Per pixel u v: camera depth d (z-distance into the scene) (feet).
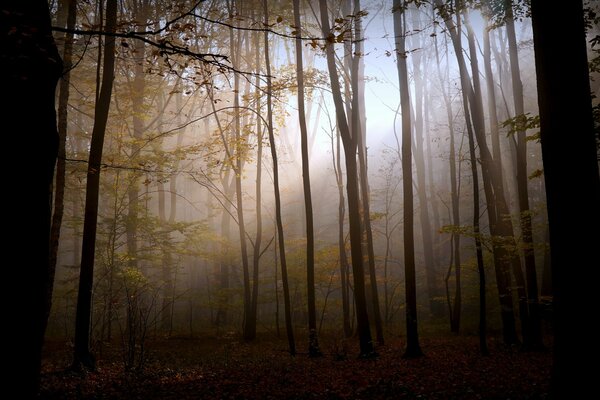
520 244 43.27
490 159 52.16
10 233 12.85
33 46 13.69
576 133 19.16
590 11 31.86
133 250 60.54
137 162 52.60
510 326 48.11
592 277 18.62
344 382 31.89
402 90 44.29
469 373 33.37
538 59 20.36
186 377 34.55
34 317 13.41
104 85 38.32
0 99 12.94
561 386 18.90
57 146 15.01
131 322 34.73
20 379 12.84
